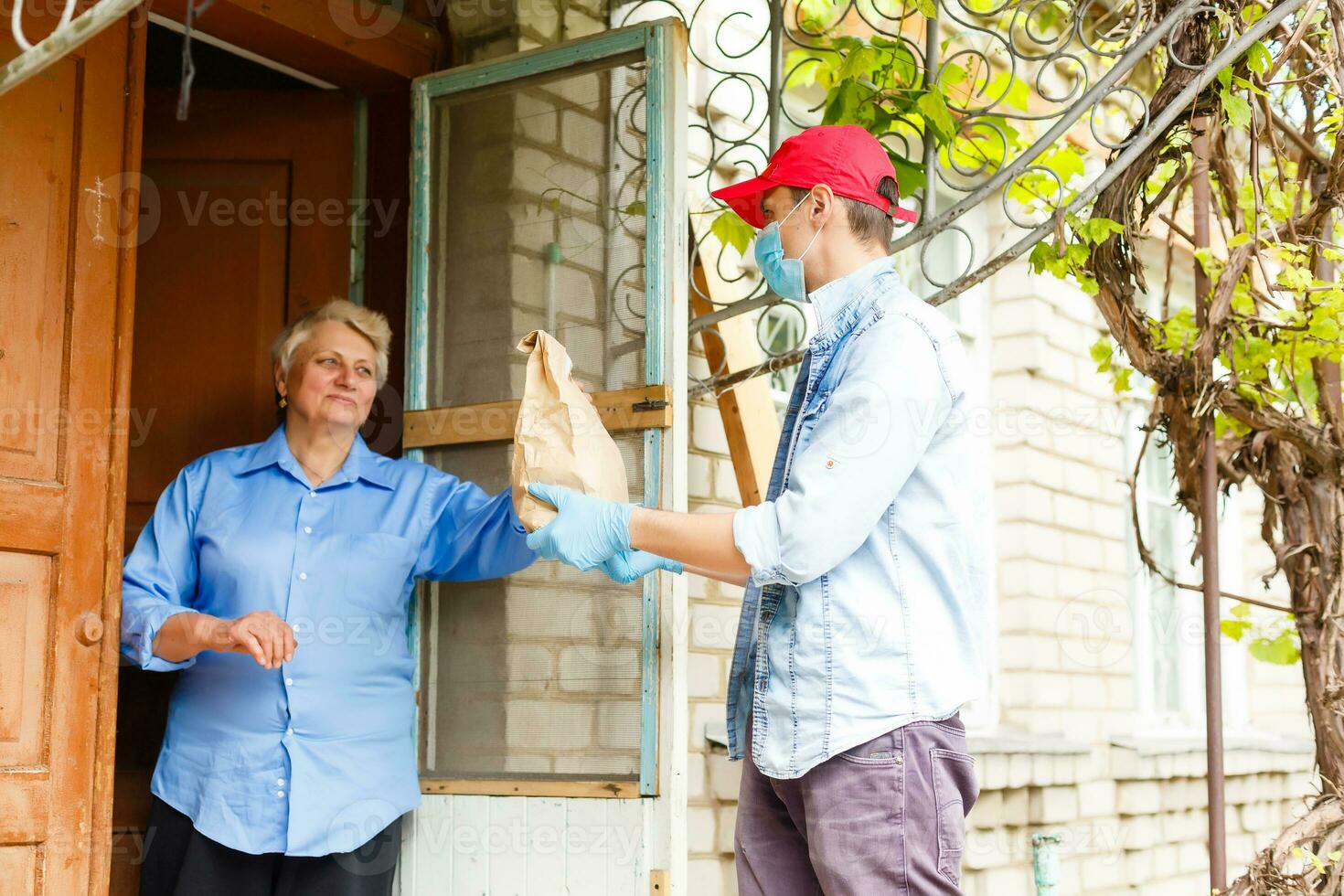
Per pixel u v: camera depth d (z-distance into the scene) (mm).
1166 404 2850
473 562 2600
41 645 2262
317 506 2572
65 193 2348
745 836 2197
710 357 3256
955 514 2045
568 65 2709
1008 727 4328
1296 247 2750
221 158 3105
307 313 2709
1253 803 5406
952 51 3955
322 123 3082
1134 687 4922
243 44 2820
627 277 2611
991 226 4531
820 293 2162
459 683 2684
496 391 2727
